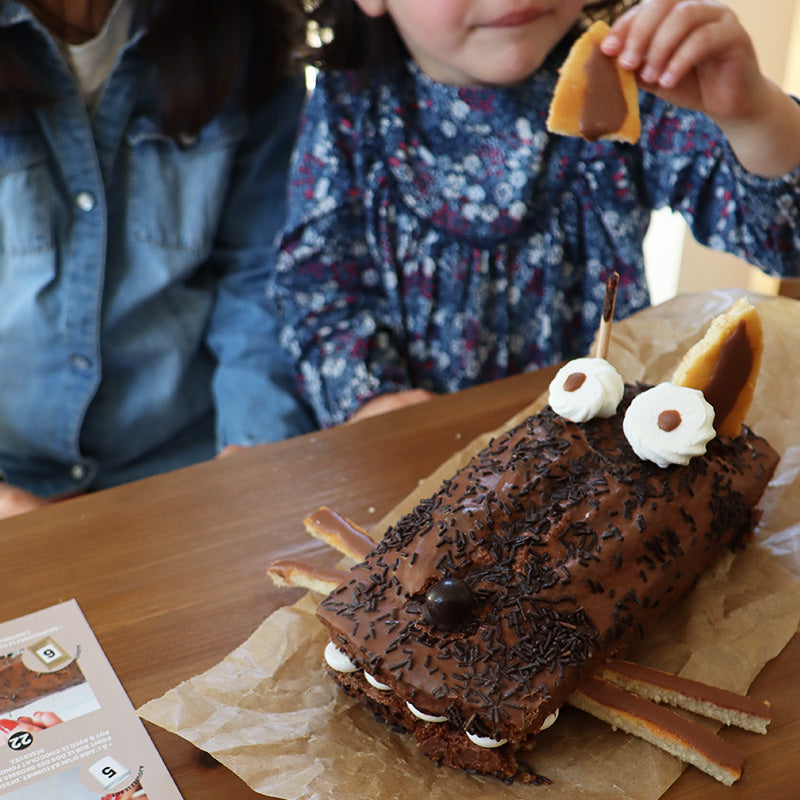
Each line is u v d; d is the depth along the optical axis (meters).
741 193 0.80
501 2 0.75
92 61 0.89
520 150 0.84
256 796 0.50
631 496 0.55
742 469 0.59
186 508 0.65
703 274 1.34
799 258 0.82
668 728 0.50
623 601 0.53
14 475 0.92
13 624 0.58
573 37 0.85
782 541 0.60
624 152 0.85
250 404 0.88
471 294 0.88
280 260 0.91
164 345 0.92
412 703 0.51
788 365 0.69
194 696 0.54
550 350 0.89
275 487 0.66
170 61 0.86
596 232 0.86
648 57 0.67
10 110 0.84
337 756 0.51
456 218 0.87
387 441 0.68
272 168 0.96
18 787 0.50
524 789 0.50
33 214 0.87
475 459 0.59
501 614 0.52
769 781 0.50
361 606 0.53
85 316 0.88
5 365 0.89
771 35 1.16
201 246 0.92
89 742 0.52
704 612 0.56
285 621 0.57
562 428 0.58
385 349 0.90
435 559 0.54
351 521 0.63
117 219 0.90
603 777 0.50
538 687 0.50
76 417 0.89
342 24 0.84
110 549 0.62
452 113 0.85
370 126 0.88
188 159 0.91
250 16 0.90
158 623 0.58
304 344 0.89
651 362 0.70
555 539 0.54
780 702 0.53
